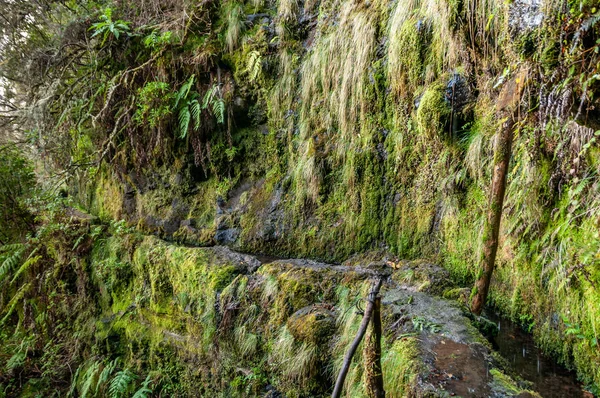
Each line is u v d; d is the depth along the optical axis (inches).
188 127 181.6
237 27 176.2
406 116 128.9
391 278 116.9
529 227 92.4
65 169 219.8
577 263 77.1
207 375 134.3
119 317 173.6
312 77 159.6
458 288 106.3
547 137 84.5
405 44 121.8
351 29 144.3
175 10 195.2
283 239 160.1
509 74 87.3
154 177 202.8
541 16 76.9
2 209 239.3
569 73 71.7
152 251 167.3
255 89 176.2
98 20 202.8
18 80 236.2
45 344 201.8
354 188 145.7
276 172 170.7
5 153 247.4
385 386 78.2
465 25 104.0
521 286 97.1
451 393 64.1
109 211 223.3
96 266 189.6
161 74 182.5
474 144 104.8
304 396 105.0
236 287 132.6
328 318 106.7
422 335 82.7
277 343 114.8
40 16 225.8
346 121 147.6
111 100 195.6
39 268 215.6
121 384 147.8
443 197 121.0
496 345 89.5
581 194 78.9
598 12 63.4
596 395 73.9
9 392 187.9
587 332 76.0
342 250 146.8
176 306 152.3
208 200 187.3
